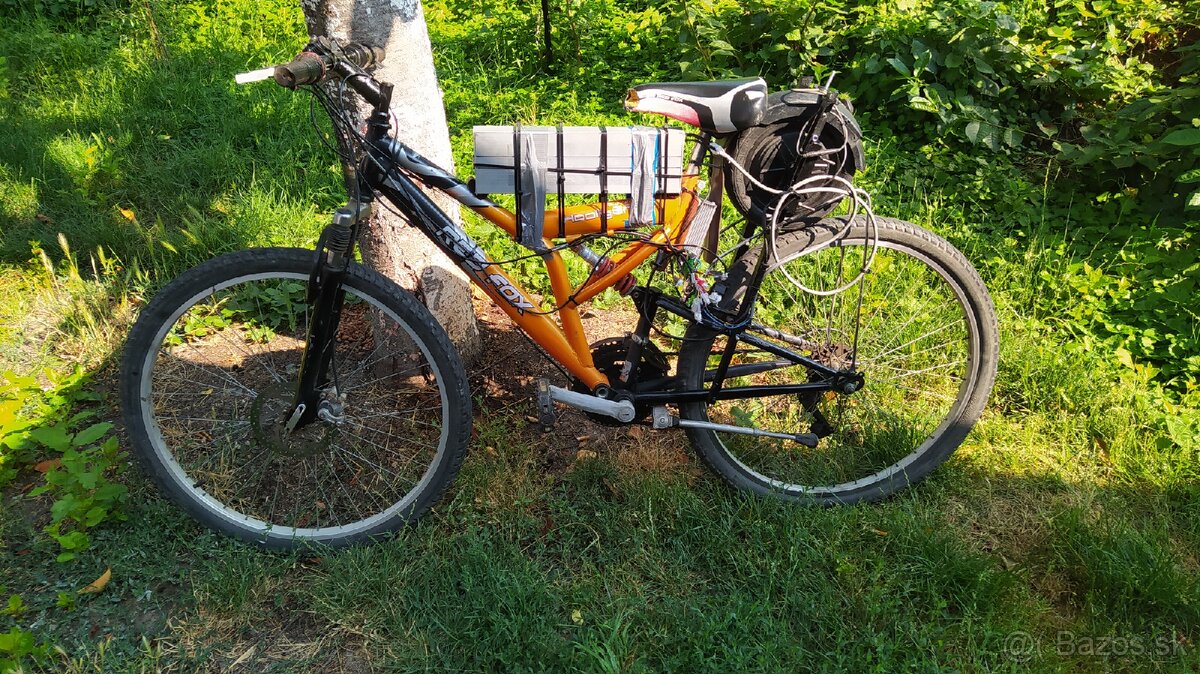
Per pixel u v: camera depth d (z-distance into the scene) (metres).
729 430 2.49
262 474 2.62
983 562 2.32
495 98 4.85
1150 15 4.34
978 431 2.87
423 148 2.70
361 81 2.05
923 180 4.03
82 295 3.31
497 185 2.11
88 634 2.13
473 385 2.99
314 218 3.91
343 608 2.22
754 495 2.57
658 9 5.52
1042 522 2.57
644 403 2.43
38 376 2.99
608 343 2.44
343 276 2.20
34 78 5.37
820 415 2.55
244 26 6.04
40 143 4.35
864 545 2.46
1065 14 4.61
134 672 2.03
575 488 2.62
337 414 2.39
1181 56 4.47
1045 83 4.22
